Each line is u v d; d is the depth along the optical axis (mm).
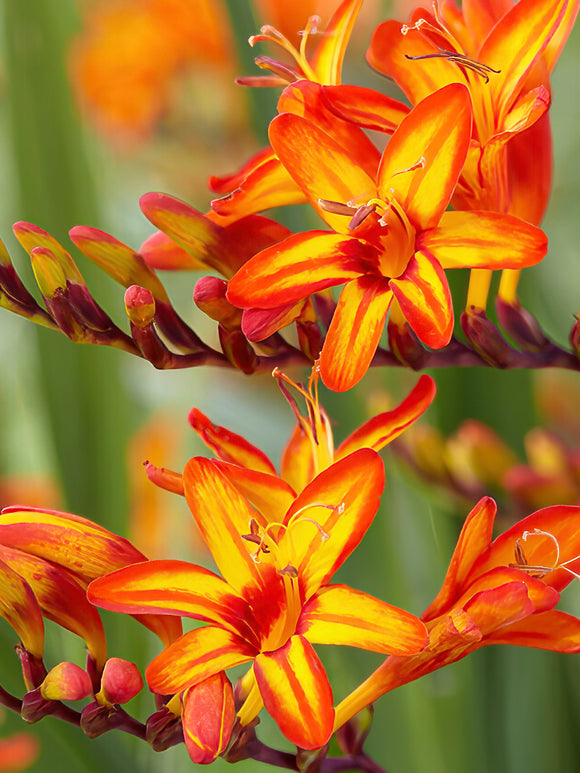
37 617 436
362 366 421
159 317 448
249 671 435
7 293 444
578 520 429
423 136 424
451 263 423
